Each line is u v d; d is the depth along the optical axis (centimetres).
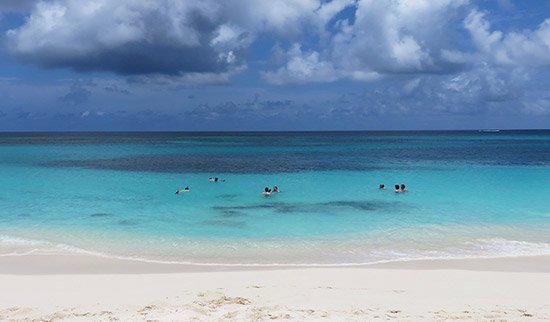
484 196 2572
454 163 4712
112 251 1467
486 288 1059
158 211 2153
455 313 860
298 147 8531
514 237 1636
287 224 1862
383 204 2339
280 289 1039
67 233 1709
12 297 982
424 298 971
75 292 1023
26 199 2498
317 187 2964
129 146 8906
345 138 15038
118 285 1082
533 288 1059
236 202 2411
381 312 863
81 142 11231
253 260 1367
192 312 844
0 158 5491
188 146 8944
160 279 1138
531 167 4200
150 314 837
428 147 8419
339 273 1191
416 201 2423
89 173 3784
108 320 807
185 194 2680
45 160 5197
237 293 1004
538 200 2430
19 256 1395
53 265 1300
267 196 2608
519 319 823
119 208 2233
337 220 1941
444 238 1623
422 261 1340
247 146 9044
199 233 1711
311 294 998
